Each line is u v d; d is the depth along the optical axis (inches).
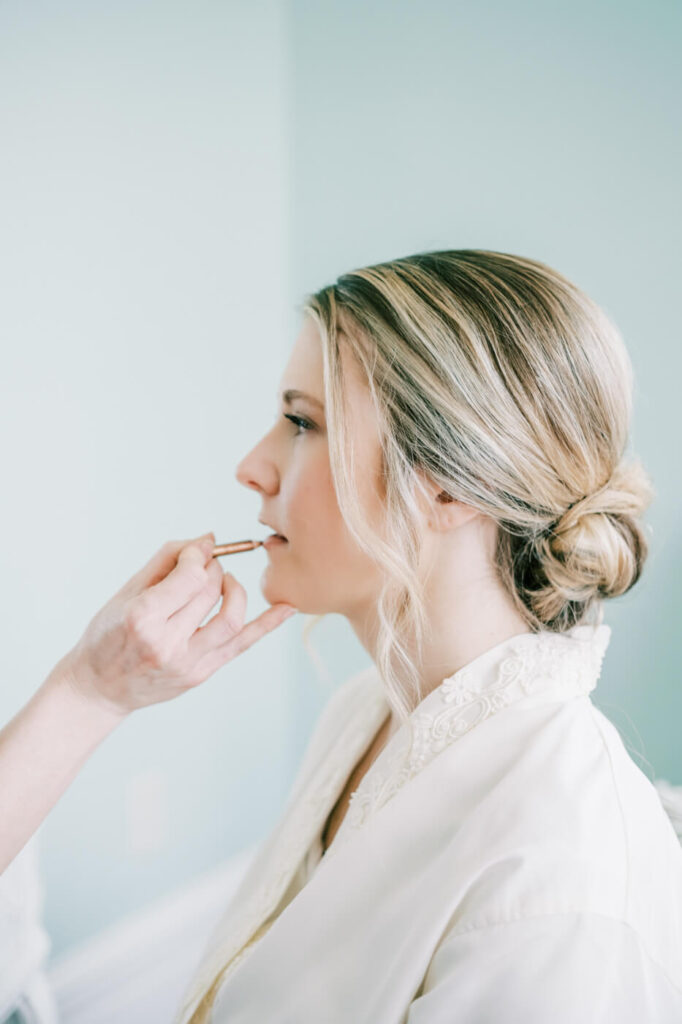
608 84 46.1
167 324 58.2
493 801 20.5
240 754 68.6
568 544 24.6
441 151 56.2
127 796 59.4
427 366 23.3
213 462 64.2
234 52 61.0
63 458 51.7
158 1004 60.5
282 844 30.3
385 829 22.2
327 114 64.9
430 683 26.0
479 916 18.1
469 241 55.2
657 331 45.5
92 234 51.7
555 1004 16.2
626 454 31.2
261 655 69.6
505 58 51.2
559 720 22.5
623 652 48.7
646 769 48.1
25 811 22.1
